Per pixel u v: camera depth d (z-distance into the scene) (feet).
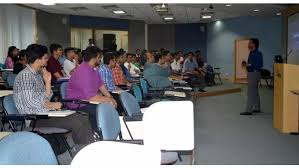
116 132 9.87
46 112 11.55
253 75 24.38
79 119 11.98
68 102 13.96
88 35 51.83
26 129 11.54
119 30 54.29
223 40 56.44
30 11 38.81
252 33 50.29
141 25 57.62
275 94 20.47
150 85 21.16
